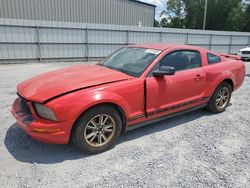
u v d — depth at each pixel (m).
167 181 2.65
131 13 24.22
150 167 2.91
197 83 4.23
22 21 12.77
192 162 3.04
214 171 2.87
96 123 3.15
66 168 2.86
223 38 21.45
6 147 3.30
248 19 42.56
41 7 18.09
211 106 4.73
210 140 3.67
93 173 2.78
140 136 3.75
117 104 3.20
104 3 21.72
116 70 3.78
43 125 2.84
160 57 3.76
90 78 3.34
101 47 15.84
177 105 4.00
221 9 45.47
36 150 3.25
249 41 23.33
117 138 3.40
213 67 4.56
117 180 2.65
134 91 3.36
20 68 11.17
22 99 3.22
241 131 4.03
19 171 2.78
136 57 3.96
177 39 18.84
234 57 5.46
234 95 6.41
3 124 4.04
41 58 13.98
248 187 2.59
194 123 4.33
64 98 2.86
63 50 14.55
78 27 14.60
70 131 2.94
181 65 4.08
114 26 15.85
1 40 12.48
